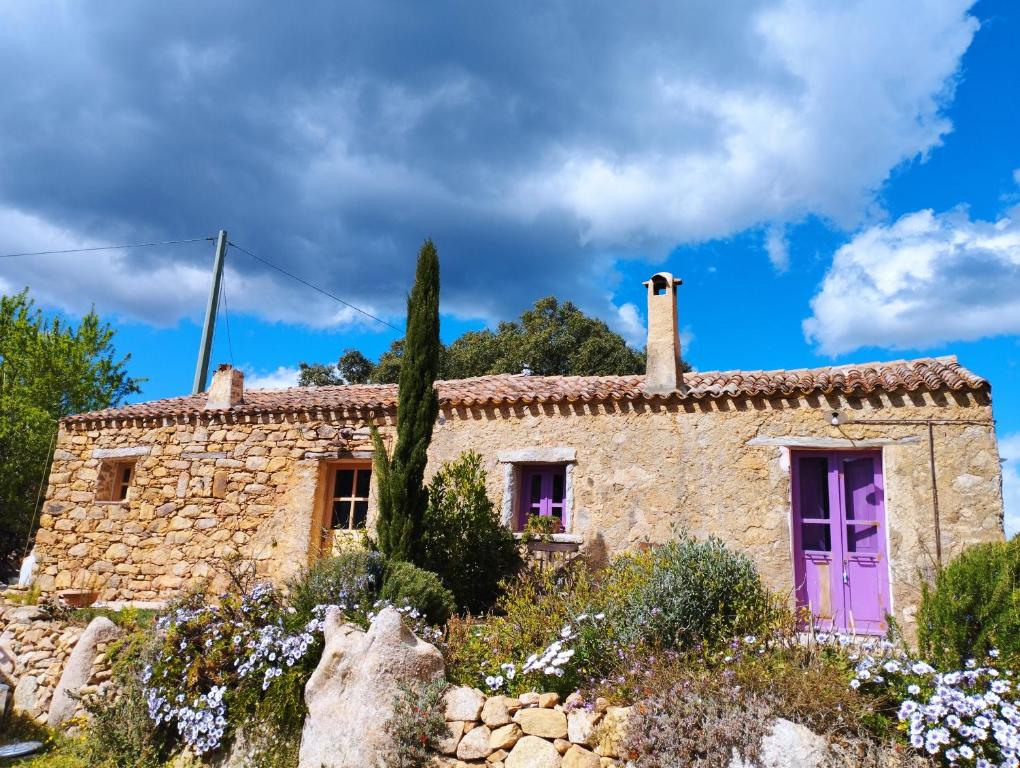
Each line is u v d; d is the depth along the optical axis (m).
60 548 12.29
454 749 5.04
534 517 9.31
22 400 18.11
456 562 8.72
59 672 7.98
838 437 8.31
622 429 9.38
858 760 4.26
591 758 4.68
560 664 5.42
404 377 8.74
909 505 7.86
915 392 8.08
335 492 11.23
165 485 11.76
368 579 6.87
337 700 5.37
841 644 5.50
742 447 8.72
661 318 9.56
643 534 8.89
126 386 21.27
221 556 11.03
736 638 5.36
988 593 5.12
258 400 12.10
